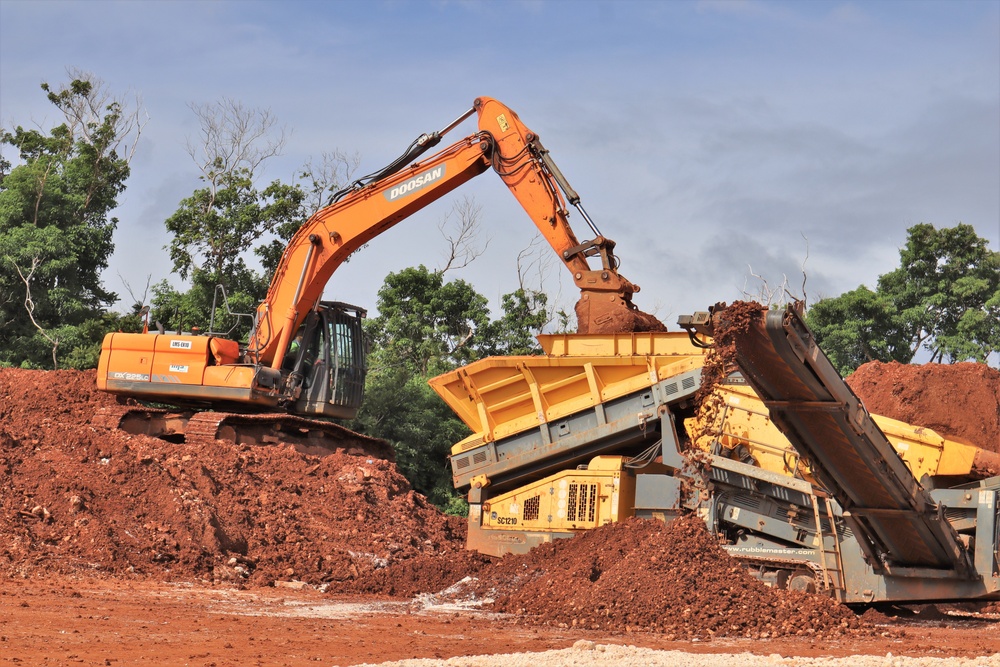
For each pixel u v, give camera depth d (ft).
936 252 158.92
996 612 51.21
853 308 155.02
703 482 49.67
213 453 65.41
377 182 73.36
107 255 163.12
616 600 42.34
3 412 75.20
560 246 64.69
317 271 74.69
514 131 67.26
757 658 30.83
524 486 56.18
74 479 55.57
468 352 143.33
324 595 50.52
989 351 150.61
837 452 40.98
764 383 39.24
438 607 47.57
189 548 52.65
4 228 151.74
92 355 120.88
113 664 29.53
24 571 47.14
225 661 30.78
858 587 45.70
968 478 48.67
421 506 70.18
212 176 138.82
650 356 54.29
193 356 74.08
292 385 75.56
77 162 165.89
